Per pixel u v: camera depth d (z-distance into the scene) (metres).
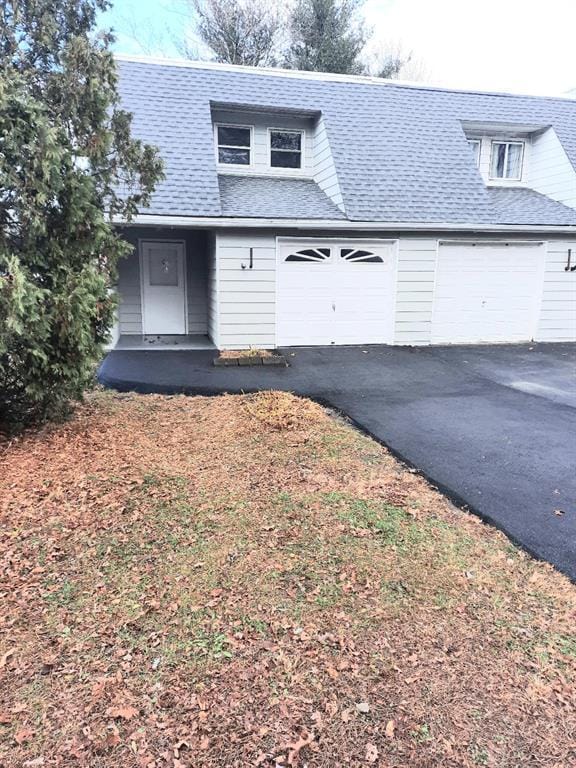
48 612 2.56
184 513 3.56
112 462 4.36
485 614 2.60
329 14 20.53
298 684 2.15
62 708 2.02
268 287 9.84
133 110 10.23
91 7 4.83
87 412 5.77
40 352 4.42
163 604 2.63
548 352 10.09
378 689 2.13
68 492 3.80
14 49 4.44
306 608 2.62
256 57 21.77
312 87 11.64
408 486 4.09
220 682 2.15
